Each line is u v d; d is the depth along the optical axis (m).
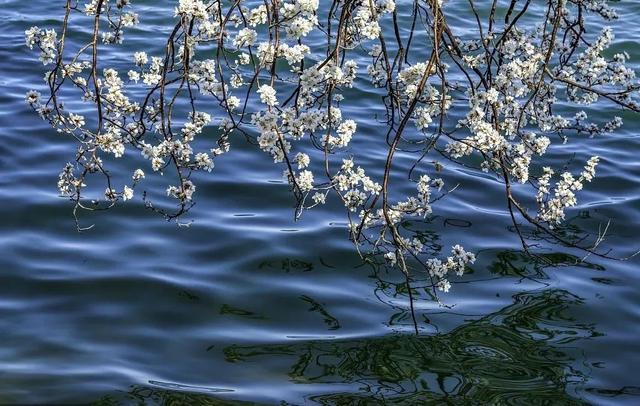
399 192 9.66
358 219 9.10
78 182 6.14
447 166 10.30
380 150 10.62
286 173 5.80
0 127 10.87
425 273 8.28
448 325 7.54
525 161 6.05
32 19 14.70
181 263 8.33
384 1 5.61
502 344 7.29
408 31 14.13
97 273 8.10
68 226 8.87
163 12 15.12
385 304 7.82
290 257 8.45
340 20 5.36
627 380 6.87
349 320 7.59
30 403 6.39
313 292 7.95
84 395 6.50
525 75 6.17
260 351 7.14
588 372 6.97
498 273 8.30
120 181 9.74
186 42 5.44
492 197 9.66
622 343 7.32
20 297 7.73
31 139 10.60
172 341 7.24
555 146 10.91
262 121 5.31
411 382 6.82
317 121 5.43
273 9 5.41
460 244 8.73
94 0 5.65
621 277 8.23
